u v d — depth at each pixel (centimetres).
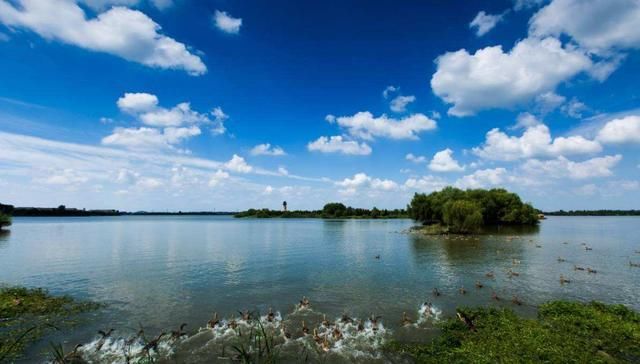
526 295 3572
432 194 15062
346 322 2814
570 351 2036
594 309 2819
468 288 3888
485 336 2333
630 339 2227
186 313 3053
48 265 5406
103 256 6444
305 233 12731
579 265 5306
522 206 14188
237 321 2850
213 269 5122
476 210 11144
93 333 2577
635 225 18262
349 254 6744
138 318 2912
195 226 18825
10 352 2223
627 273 4681
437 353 2156
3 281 4222
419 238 9956
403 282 4216
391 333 2572
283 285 4088
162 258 6241
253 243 9019
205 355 2234
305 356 2212
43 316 2888
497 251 6906
